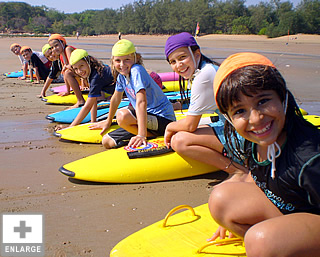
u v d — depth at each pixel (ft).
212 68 10.00
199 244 7.29
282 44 106.01
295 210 5.88
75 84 19.71
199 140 10.64
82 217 9.16
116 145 13.62
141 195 10.41
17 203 9.89
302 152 5.22
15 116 19.92
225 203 6.56
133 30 264.11
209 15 224.53
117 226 8.73
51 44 21.21
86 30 307.37
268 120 5.16
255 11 214.48
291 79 32.55
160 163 11.30
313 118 14.48
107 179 11.09
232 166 10.61
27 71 34.42
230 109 5.35
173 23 238.27
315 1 169.58
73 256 7.57
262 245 5.37
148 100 12.99
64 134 15.26
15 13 363.97
